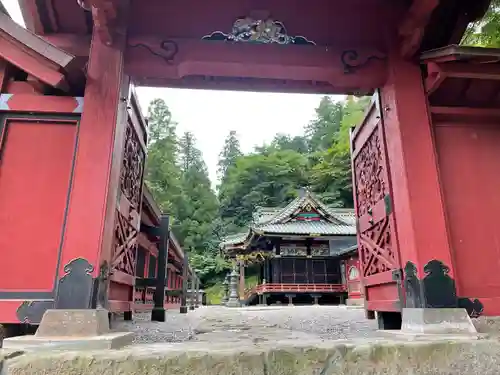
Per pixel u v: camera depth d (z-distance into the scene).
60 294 2.94
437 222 3.46
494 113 3.98
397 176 3.77
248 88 4.64
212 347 2.34
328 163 41.59
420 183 3.57
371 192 4.73
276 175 46.59
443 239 3.42
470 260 3.54
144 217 7.70
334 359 2.28
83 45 4.05
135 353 2.19
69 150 3.43
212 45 3.91
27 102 3.49
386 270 4.14
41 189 3.31
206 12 4.11
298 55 3.98
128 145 4.18
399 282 3.61
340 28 4.29
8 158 3.36
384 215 4.12
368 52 4.08
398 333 3.14
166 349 2.27
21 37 3.30
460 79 3.92
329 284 24.11
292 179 46.38
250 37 3.98
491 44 6.51
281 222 25.12
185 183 48.16
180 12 4.09
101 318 2.92
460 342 2.48
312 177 42.56
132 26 4.05
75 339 2.54
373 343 2.41
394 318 4.76
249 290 26.80
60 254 3.13
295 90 4.66
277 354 2.22
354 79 4.07
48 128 3.48
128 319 5.86
